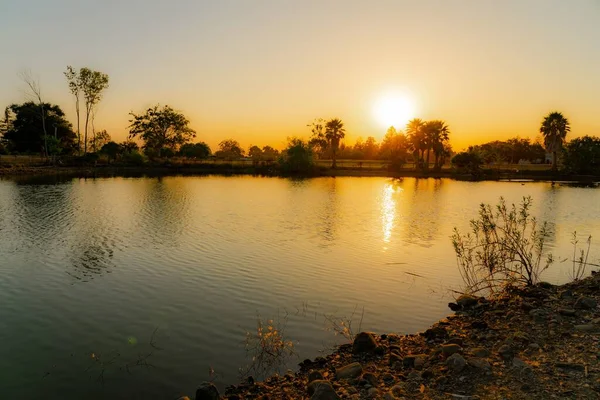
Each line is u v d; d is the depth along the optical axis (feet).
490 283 40.75
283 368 24.99
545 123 289.12
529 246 61.11
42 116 264.11
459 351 23.00
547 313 28.07
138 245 59.57
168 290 40.01
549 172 283.18
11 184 157.69
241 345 28.25
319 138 337.72
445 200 131.95
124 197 122.52
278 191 155.94
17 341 28.94
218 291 39.81
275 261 51.37
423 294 39.06
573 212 102.78
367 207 110.52
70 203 106.32
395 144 309.63
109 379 23.93
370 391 19.79
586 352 21.06
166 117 344.69
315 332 30.40
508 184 217.77
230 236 67.15
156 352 27.27
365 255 55.06
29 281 42.63
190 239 64.34
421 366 22.43
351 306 35.94
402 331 30.53
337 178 249.34
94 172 244.01
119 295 38.58
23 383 23.53
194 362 25.90
